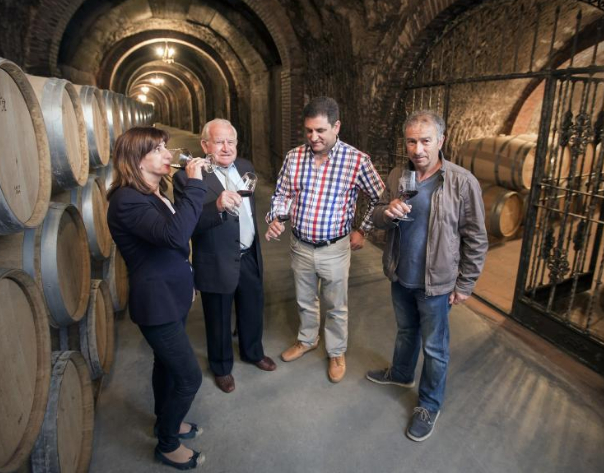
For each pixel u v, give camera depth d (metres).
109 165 3.83
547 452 2.26
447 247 2.09
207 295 2.51
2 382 1.34
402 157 5.33
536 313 3.46
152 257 1.80
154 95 42.03
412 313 2.48
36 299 1.57
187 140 19.75
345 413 2.55
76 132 2.54
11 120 1.60
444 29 4.32
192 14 9.70
